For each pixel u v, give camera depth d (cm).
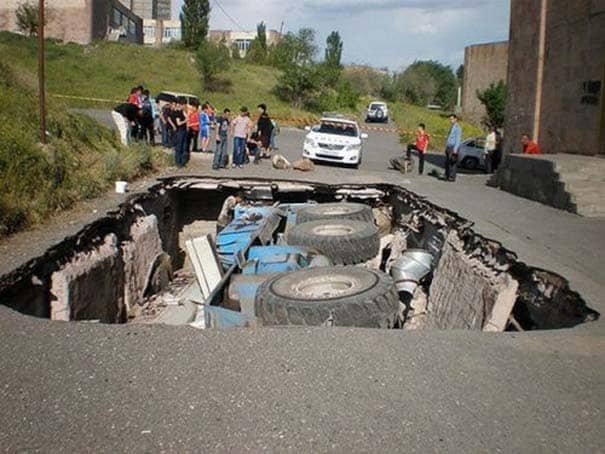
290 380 458
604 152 1566
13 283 736
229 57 5356
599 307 667
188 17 6100
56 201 1080
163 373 467
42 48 1252
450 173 1792
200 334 554
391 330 580
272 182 1662
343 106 5728
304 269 901
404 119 5459
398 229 1556
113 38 5953
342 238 1152
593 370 498
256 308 803
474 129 4731
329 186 1670
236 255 1069
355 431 386
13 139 1108
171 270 1440
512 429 396
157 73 5000
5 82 1572
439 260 1189
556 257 879
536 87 1911
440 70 7944
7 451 357
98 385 445
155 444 366
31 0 5334
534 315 810
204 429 384
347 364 491
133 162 1538
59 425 388
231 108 4522
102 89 4288
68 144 1430
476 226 1099
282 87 5241
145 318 1137
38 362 486
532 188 1448
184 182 1623
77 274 891
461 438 382
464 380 469
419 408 420
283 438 375
